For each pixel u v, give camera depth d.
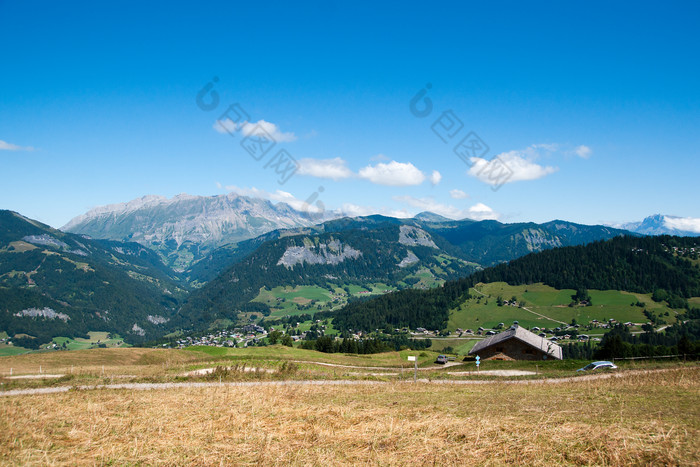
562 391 26.64
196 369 47.84
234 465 12.80
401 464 12.50
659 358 51.94
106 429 17.30
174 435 16.25
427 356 94.94
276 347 94.50
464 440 14.46
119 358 69.62
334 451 13.78
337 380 38.28
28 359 62.75
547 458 12.51
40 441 15.66
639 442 13.32
